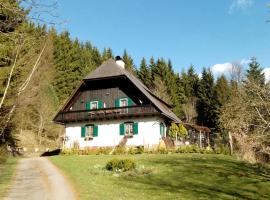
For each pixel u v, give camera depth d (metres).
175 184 18.80
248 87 27.53
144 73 88.00
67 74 75.00
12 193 16.06
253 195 17.14
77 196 15.26
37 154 44.53
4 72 20.00
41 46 19.86
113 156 32.38
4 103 20.23
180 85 84.81
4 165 26.75
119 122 40.69
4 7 7.78
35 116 58.44
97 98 42.62
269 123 21.48
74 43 96.69
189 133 53.31
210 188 18.16
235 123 30.94
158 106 39.47
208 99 75.94
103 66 43.62
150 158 29.33
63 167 25.53
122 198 14.82
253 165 26.91
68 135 42.38
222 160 28.64
